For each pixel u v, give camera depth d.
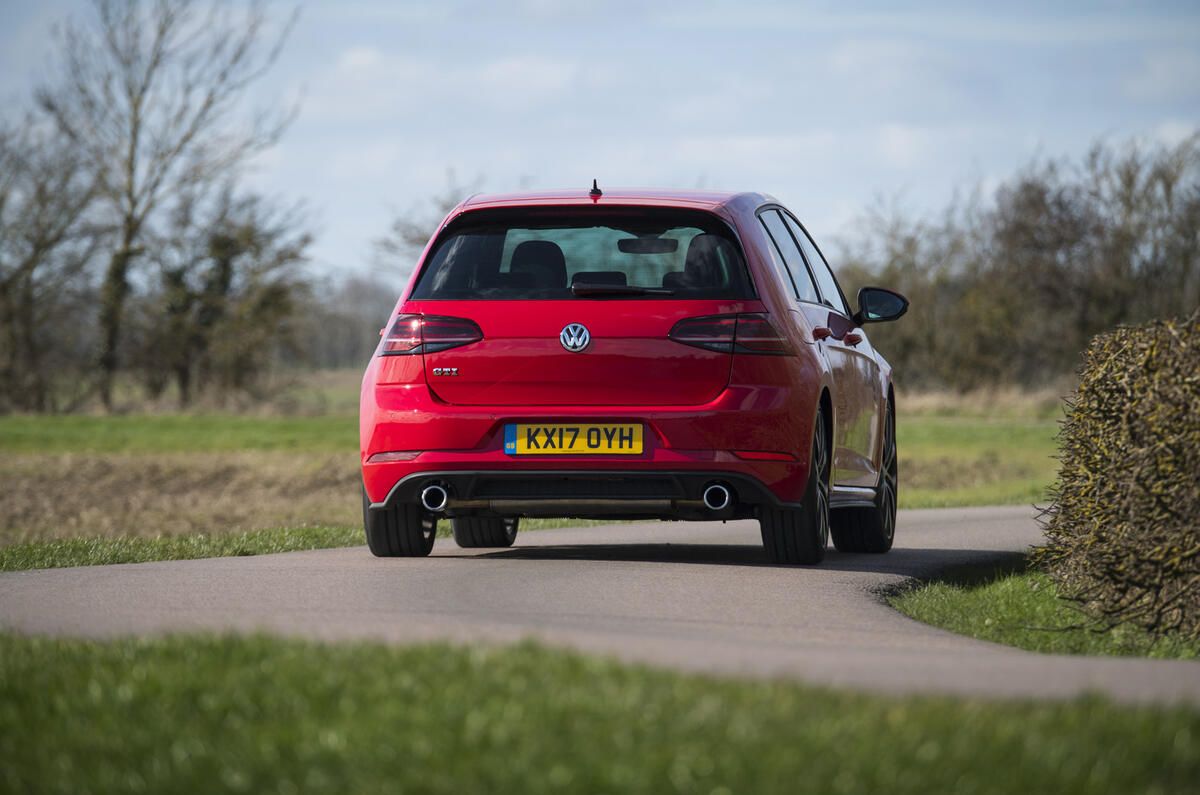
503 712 9.77
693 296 20.92
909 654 12.95
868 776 8.35
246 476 71.31
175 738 9.66
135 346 123.31
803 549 22.16
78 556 25.20
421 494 21.28
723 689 10.45
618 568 21.53
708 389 20.72
